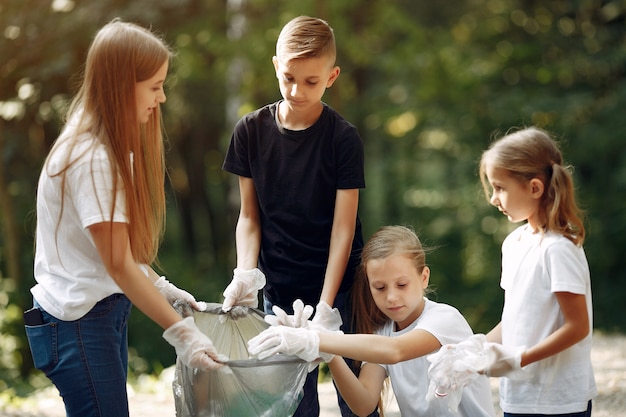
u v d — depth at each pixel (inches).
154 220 128.1
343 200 147.9
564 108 517.0
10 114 405.4
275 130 150.5
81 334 120.2
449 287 606.2
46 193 119.8
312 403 153.1
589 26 566.6
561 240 124.6
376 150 663.1
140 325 496.1
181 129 616.1
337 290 144.9
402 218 647.8
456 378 125.3
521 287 127.8
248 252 152.2
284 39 140.9
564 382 125.4
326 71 141.6
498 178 129.0
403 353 130.1
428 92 526.6
